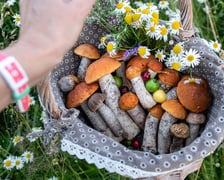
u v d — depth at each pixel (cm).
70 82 51
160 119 50
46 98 42
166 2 67
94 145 43
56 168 58
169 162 42
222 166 57
